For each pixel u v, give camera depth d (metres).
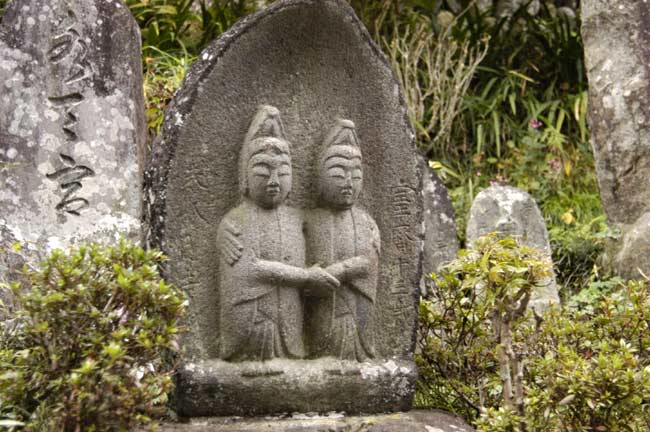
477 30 10.69
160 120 7.53
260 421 4.55
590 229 8.93
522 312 4.71
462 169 10.06
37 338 4.04
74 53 6.31
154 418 4.46
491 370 5.29
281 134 4.80
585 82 10.73
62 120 6.21
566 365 4.61
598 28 8.08
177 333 4.25
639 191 7.77
